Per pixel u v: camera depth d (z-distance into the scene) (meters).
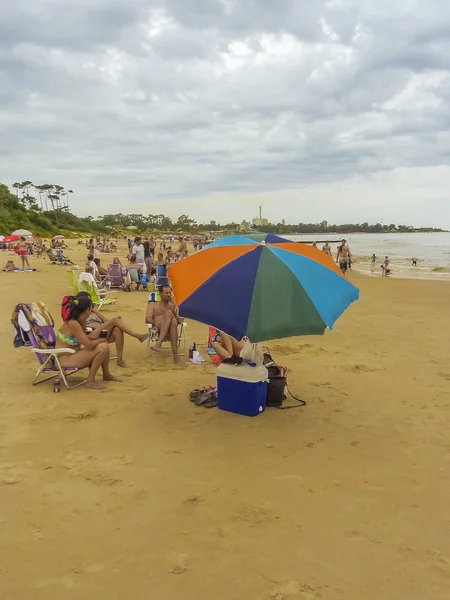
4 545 2.99
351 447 4.42
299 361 7.43
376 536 3.12
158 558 2.89
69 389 5.84
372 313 12.31
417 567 2.83
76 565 2.82
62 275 20.55
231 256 4.51
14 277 19.39
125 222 188.12
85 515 3.31
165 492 3.61
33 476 3.80
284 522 3.26
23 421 4.88
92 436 4.56
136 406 5.34
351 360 7.50
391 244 82.56
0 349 7.69
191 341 8.60
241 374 5.05
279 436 4.62
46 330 5.95
